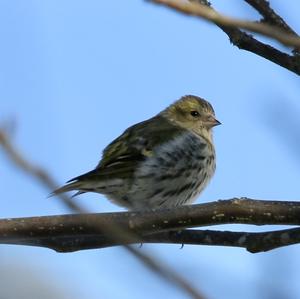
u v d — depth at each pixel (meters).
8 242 9.84
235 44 9.49
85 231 9.63
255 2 8.85
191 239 10.74
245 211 9.61
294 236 10.12
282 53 9.27
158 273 4.68
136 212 9.83
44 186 4.48
